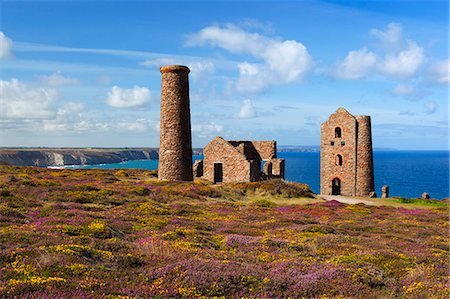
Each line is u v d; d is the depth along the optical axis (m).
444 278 15.91
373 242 23.44
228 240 22.50
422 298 13.54
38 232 20.05
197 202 43.44
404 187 150.50
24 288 11.77
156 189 47.09
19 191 38.19
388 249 21.47
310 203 52.06
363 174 73.94
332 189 76.62
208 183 62.31
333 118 76.44
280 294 13.41
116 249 18.23
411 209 49.19
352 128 74.56
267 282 14.18
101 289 12.52
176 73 54.56
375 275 15.99
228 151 67.62
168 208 36.34
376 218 38.06
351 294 13.71
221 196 49.62
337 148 75.88
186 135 55.50
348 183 74.69
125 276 14.20
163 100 54.97
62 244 17.31
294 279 14.68
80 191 40.66
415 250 21.78
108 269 15.00
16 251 15.48
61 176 60.62
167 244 20.12
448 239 26.38
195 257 17.30
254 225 29.92
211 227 27.95
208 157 69.31
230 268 15.11
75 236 19.89
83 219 25.16
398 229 30.80
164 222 27.42
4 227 21.36
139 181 59.00
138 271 14.85
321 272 15.53
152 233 23.53
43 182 44.81
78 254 15.88
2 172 61.25
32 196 36.59
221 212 36.78
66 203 34.19
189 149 56.16
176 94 54.56
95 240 19.14
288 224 30.45
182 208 37.28
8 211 25.95
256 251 20.17
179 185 50.72
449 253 21.09
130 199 39.75
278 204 49.16
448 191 135.38
